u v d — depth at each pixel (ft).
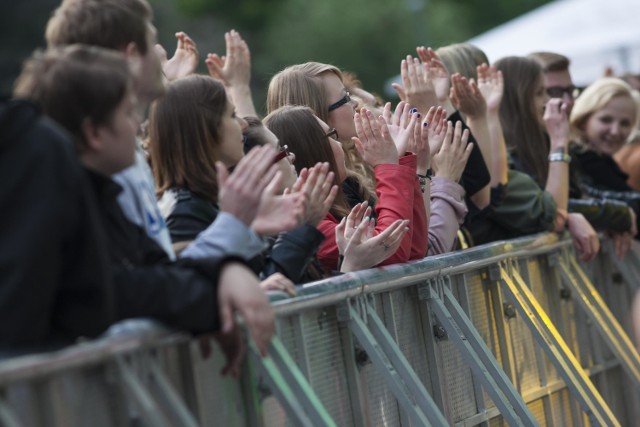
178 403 17.35
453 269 28.48
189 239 22.72
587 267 40.40
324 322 23.13
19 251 15.70
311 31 259.60
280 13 275.80
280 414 20.93
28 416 15.38
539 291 35.40
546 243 35.58
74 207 16.20
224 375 19.47
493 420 30.14
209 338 19.12
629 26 74.54
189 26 272.51
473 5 298.15
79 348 15.96
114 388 16.76
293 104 30.86
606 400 38.93
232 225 18.86
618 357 37.01
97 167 17.78
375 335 24.25
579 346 37.70
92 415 16.35
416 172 27.99
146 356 17.37
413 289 27.20
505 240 33.81
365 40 258.57
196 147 23.29
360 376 24.12
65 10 20.01
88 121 17.37
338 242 25.94
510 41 77.10
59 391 15.80
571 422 34.99
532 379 32.78
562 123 39.04
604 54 73.97
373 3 262.26
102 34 19.79
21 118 16.16
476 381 29.43
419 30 259.60
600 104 46.55
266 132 26.61
